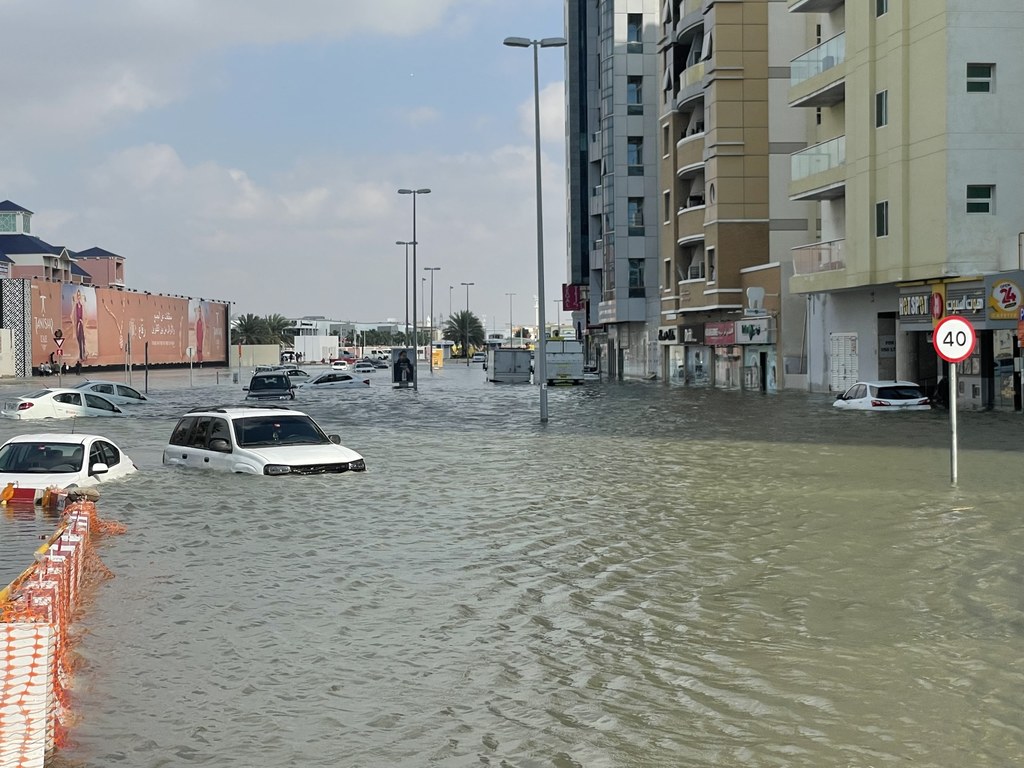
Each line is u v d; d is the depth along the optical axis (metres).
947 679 7.20
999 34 34.47
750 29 54.50
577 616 9.05
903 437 25.67
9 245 118.69
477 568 11.10
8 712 5.76
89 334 90.31
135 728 6.41
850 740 6.09
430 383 76.81
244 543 12.67
